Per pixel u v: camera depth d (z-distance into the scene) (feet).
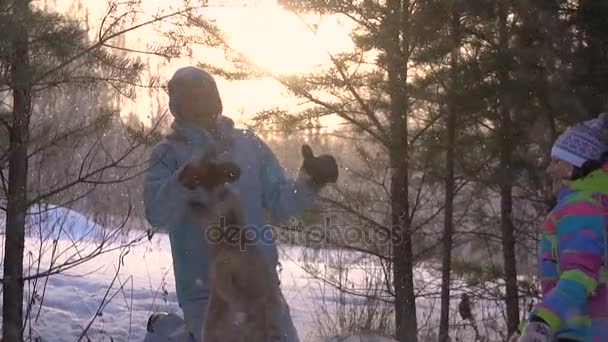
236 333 15.96
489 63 35.50
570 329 13.05
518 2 32.81
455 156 42.24
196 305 16.49
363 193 40.57
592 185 13.52
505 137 37.93
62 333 33.73
